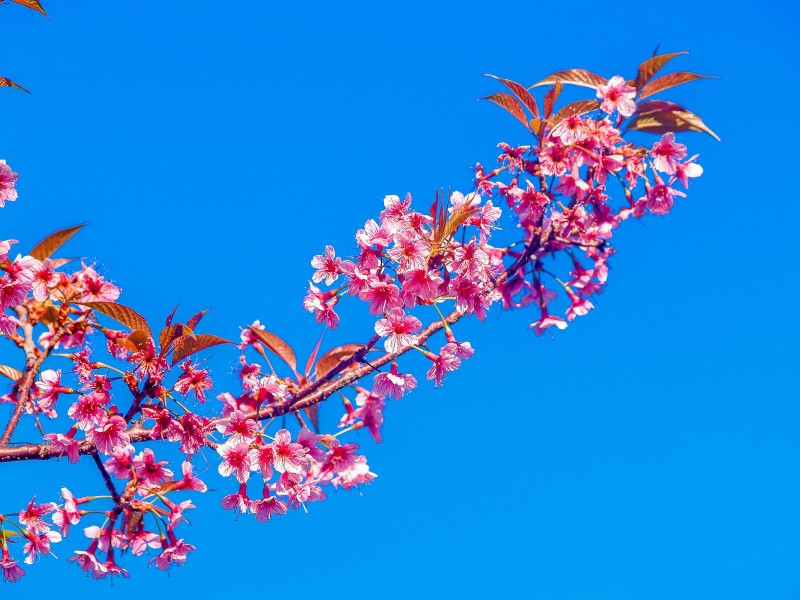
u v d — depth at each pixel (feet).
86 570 15.23
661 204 16.74
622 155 16.78
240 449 14.76
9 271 15.52
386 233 15.55
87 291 17.25
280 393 15.66
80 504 15.65
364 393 15.87
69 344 18.20
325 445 15.66
